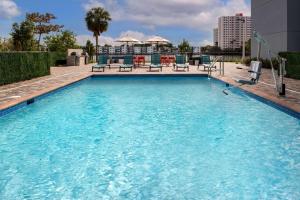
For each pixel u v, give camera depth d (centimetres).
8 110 880
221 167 517
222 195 418
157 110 992
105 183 460
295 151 594
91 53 4231
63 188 445
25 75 1587
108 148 623
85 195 423
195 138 687
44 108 1036
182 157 566
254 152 590
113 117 902
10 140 685
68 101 1164
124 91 1422
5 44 3653
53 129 774
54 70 2411
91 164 537
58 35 4522
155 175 486
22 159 564
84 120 866
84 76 1838
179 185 450
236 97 1228
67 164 538
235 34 8844
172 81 1814
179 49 4388
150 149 614
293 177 475
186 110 988
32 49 3684
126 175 487
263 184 451
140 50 3925
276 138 678
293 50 2188
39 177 484
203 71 2203
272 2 2431
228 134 714
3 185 457
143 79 1914
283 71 1045
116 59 3272
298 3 2162
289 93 1092
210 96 1260
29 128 785
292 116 832
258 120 838
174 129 764
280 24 2280
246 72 2114
